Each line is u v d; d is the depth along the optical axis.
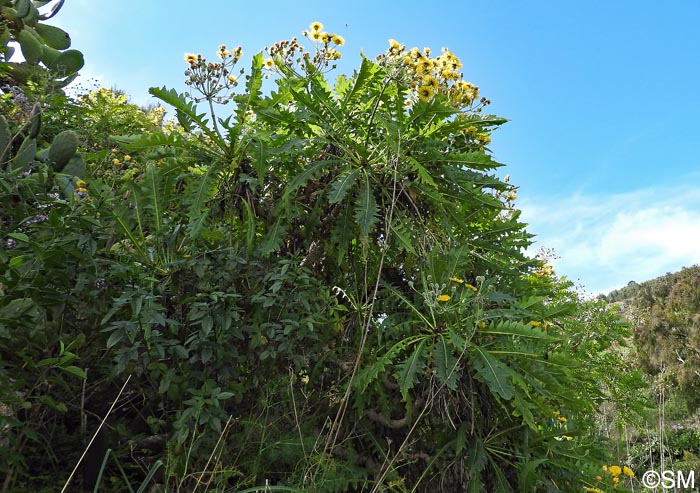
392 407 2.65
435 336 2.54
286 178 2.85
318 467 2.23
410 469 2.56
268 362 2.40
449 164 2.96
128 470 2.27
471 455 2.40
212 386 2.12
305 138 2.91
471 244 3.06
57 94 4.28
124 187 2.66
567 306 2.88
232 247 2.52
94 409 2.35
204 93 2.75
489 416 2.56
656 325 15.50
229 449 2.22
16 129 3.32
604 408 4.96
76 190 2.58
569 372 2.74
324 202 2.84
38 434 2.07
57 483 2.09
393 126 2.76
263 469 2.28
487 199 2.90
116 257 2.42
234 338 2.31
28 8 5.13
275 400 2.52
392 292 2.78
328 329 2.65
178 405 2.24
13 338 2.04
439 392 2.49
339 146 2.80
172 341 2.11
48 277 2.14
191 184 2.67
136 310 2.01
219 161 2.75
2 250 2.08
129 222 2.57
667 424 13.98
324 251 2.85
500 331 2.46
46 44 5.45
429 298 2.49
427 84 3.15
